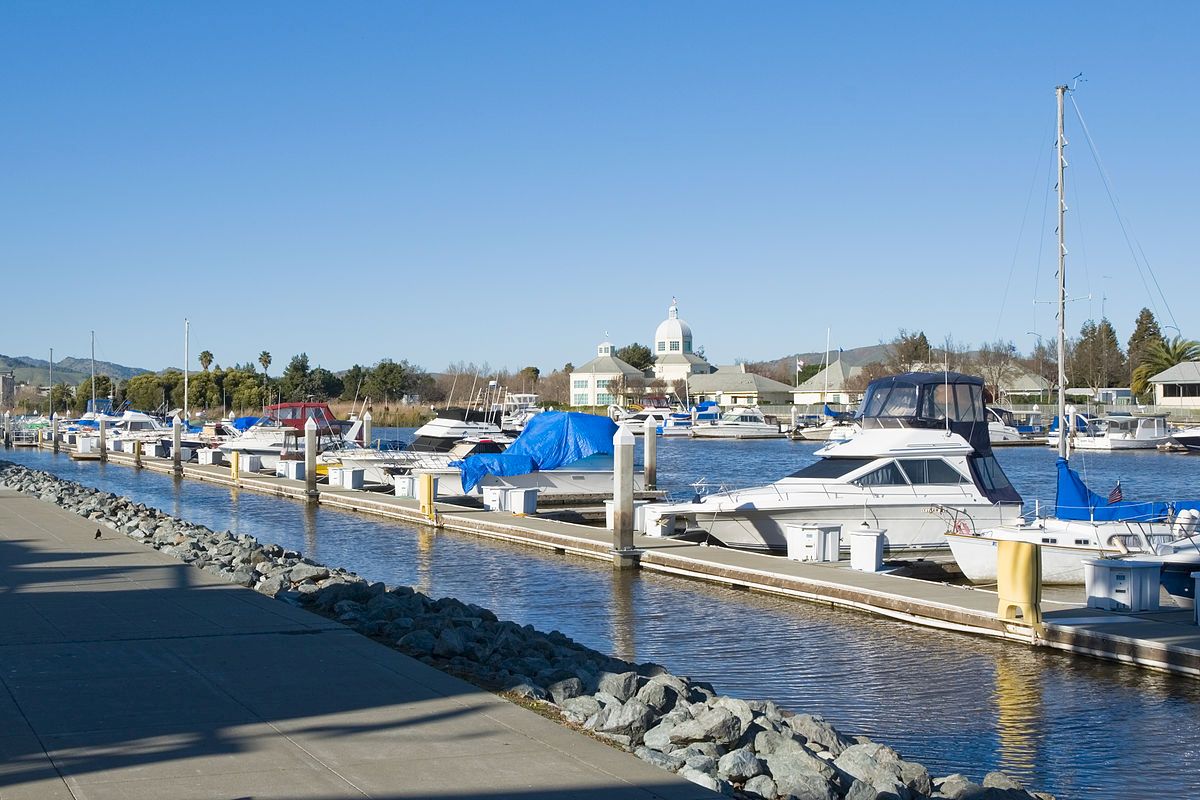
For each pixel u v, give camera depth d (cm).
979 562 2289
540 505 3966
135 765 722
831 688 1498
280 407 6169
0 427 10431
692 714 948
